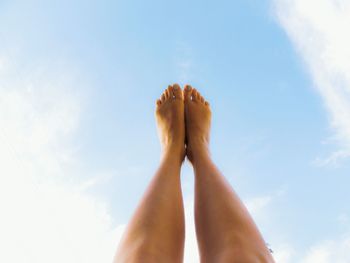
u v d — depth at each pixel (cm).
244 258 44
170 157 79
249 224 53
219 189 61
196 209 60
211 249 50
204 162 75
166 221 56
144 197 61
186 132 96
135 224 54
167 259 50
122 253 48
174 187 65
